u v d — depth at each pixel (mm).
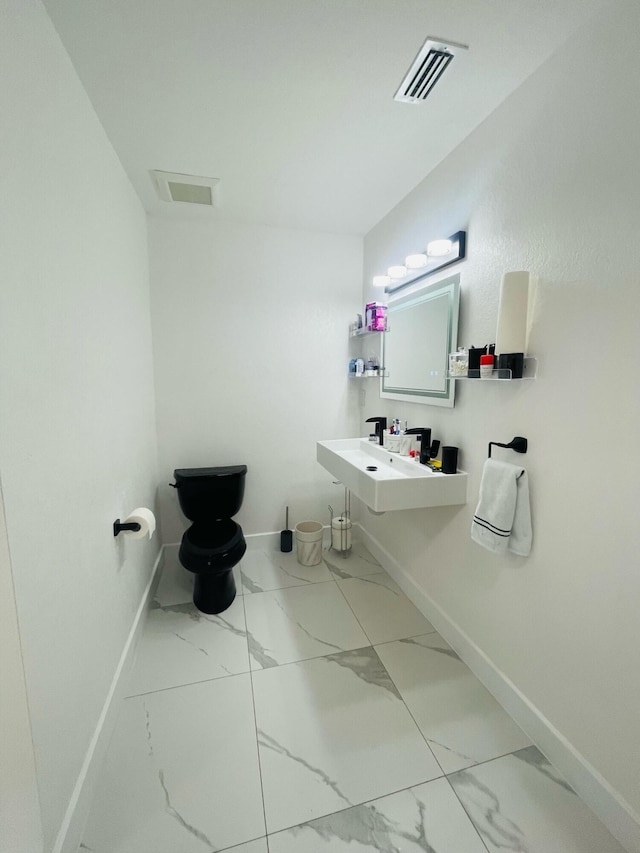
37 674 859
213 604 2010
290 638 1828
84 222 1249
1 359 763
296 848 1011
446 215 1727
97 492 1298
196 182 1915
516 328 1264
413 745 1297
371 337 2633
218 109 1393
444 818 1081
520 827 1063
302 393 2723
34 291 903
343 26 1062
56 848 919
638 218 945
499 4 1005
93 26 1043
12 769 815
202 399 2533
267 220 2422
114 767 1212
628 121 953
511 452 1392
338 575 2426
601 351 1049
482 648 1586
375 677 1594
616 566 1033
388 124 1489
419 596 2061
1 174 776
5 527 759
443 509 1832
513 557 1402
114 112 1391
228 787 1157
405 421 2207
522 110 1283
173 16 1020
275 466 2736
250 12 1019
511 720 1399
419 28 1071
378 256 2463
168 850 1006
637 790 1000
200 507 2363
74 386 1130
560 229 1157
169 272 2373
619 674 1037
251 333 2564
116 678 1417
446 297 1729
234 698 1483
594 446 1080
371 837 1035
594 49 1027
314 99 1353
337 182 1935
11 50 819
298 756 1254
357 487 1846
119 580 1523
